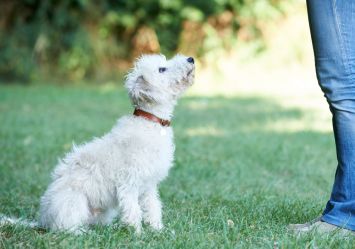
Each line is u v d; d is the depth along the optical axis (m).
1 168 8.66
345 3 4.93
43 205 5.41
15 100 18.56
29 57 23.91
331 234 4.97
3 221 5.38
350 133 4.97
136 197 5.34
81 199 5.33
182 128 13.50
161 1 25.25
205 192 7.38
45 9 24.23
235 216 5.91
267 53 26.19
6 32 24.56
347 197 5.08
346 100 4.98
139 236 5.11
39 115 15.38
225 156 10.07
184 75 5.62
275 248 4.79
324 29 5.00
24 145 10.72
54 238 4.95
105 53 25.50
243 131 13.12
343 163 5.05
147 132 5.39
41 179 8.07
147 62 5.57
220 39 26.27
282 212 6.04
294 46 26.06
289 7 26.47
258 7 26.00
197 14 25.69
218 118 15.32
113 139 5.46
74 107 17.27
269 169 9.07
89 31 25.02
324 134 12.70
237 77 25.38
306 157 10.03
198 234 5.08
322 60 5.06
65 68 24.69
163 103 5.51
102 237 5.03
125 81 5.66
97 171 5.37
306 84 24.19
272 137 12.16
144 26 26.22
